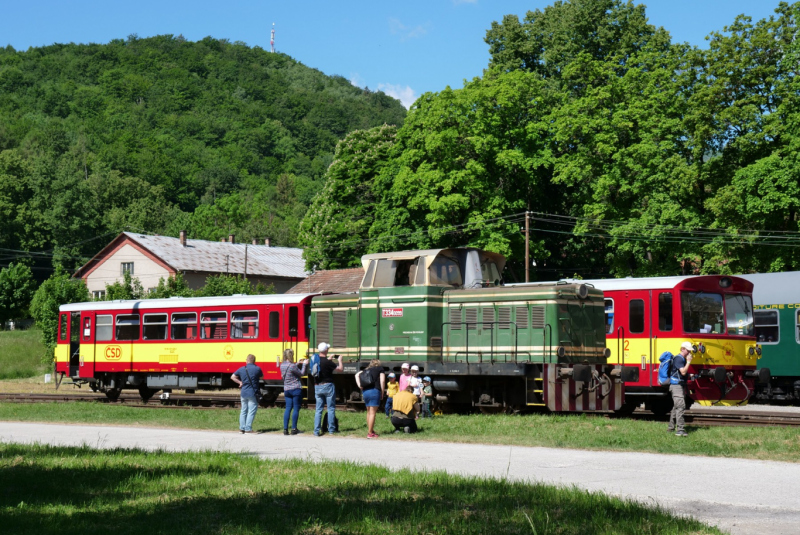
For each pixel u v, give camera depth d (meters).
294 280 72.31
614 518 8.70
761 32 35.84
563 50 50.09
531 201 46.66
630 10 49.22
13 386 41.53
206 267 66.81
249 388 19.16
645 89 40.03
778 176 32.88
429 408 21.95
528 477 11.65
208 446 15.98
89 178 123.06
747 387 23.27
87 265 70.56
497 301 22.55
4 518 8.78
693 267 40.69
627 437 16.11
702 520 8.96
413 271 23.62
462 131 43.59
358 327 24.58
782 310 27.70
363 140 51.44
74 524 8.55
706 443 15.21
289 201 157.75
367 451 14.98
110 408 24.98
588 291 22.44
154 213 122.69
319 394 18.47
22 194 100.19
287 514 9.02
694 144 37.12
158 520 8.71
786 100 34.06
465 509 9.18
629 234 38.91
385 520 8.68
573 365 21.14
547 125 43.53
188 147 184.75
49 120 179.75
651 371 22.95
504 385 22.25
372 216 50.38
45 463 13.07
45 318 49.88
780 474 12.12
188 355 29.75
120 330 31.86
